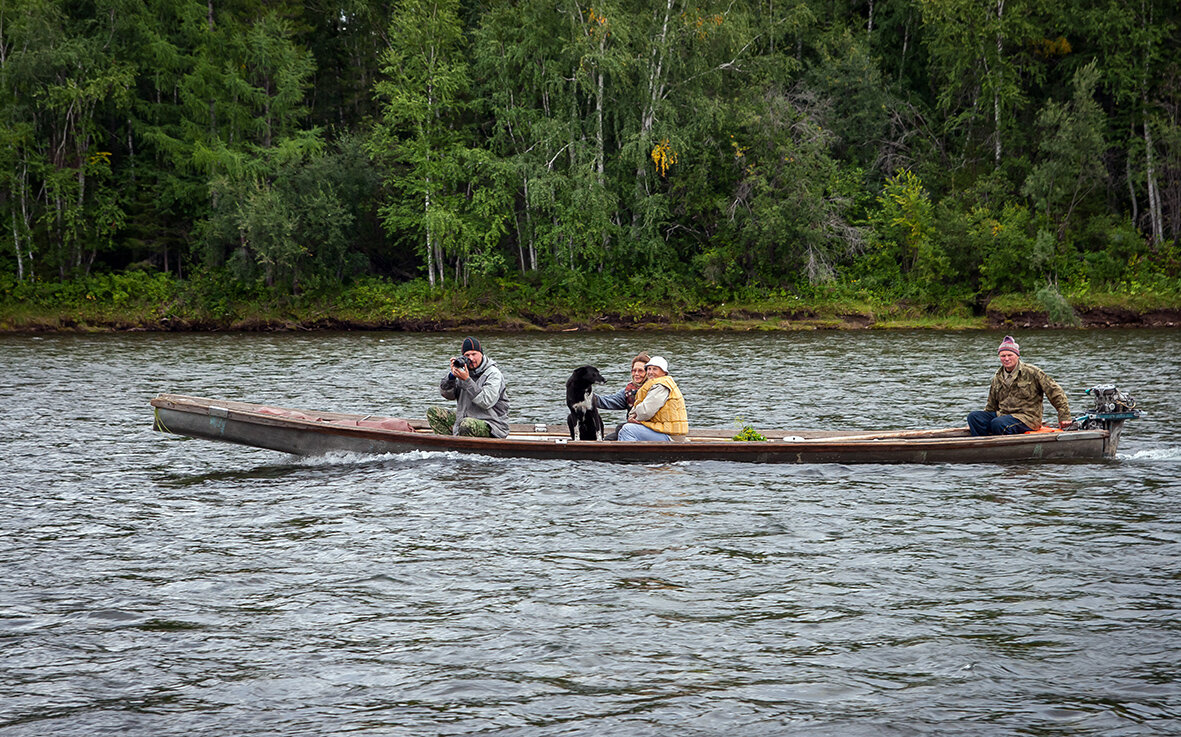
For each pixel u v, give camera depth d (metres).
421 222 56.91
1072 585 8.64
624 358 35.69
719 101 56.59
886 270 57.78
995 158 62.41
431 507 11.62
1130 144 60.56
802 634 7.52
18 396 23.39
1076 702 6.34
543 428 15.95
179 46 61.94
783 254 58.41
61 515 11.41
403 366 32.16
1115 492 12.33
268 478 13.48
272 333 53.06
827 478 13.19
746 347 40.56
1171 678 6.70
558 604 8.20
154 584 8.80
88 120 57.59
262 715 6.24
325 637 7.51
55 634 7.59
